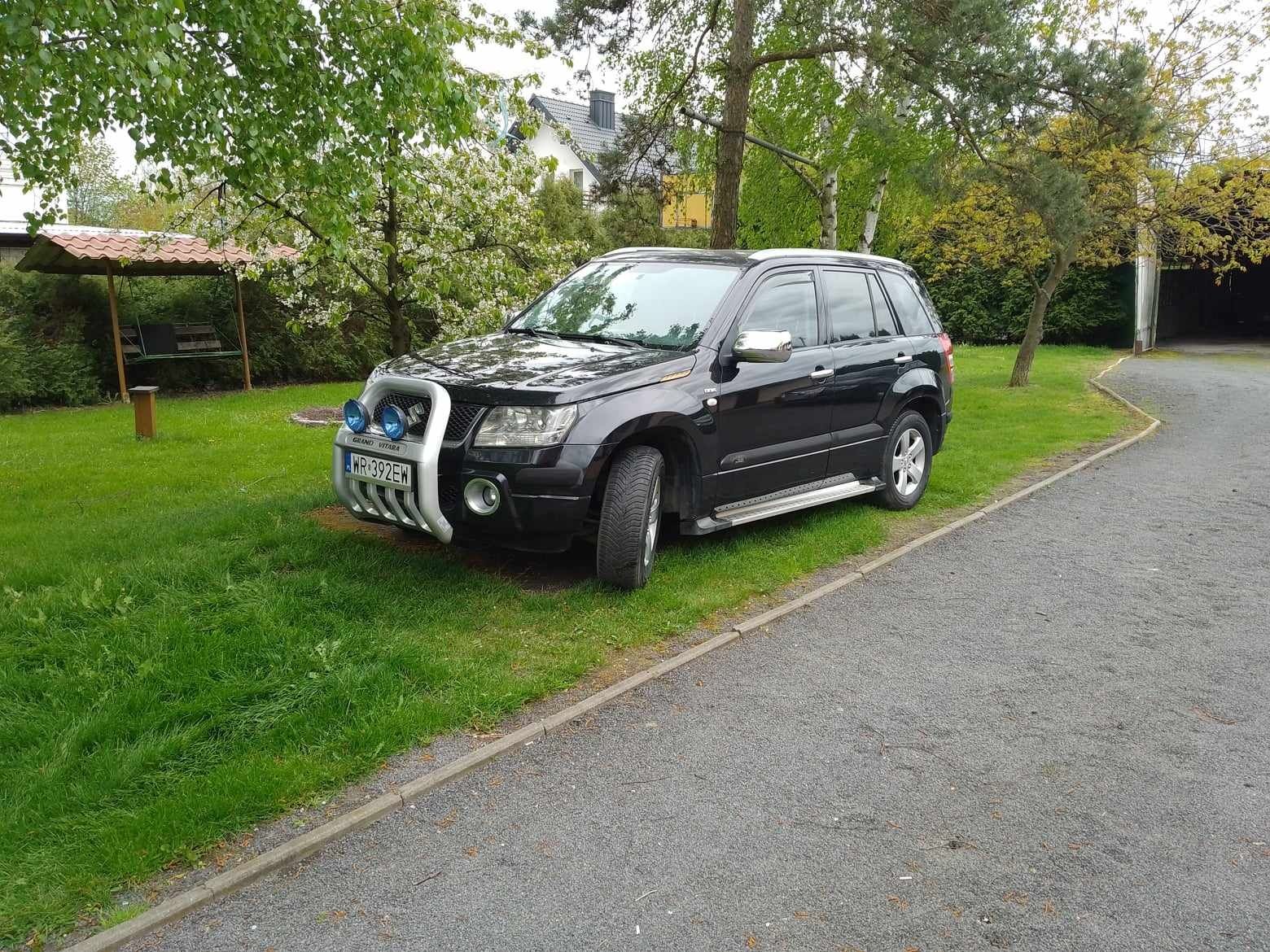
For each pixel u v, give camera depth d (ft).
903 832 10.38
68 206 45.03
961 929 8.85
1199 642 16.02
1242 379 57.47
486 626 15.46
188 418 38.96
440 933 8.70
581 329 20.07
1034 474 29.60
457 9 29.81
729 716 13.05
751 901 9.21
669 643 15.39
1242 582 19.16
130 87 18.98
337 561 17.66
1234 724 13.05
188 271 48.73
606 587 17.10
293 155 22.65
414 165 27.76
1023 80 32.91
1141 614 17.30
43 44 16.87
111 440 32.96
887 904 9.20
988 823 10.60
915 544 21.42
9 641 13.89
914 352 24.04
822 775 11.54
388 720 12.05
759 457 19.42
